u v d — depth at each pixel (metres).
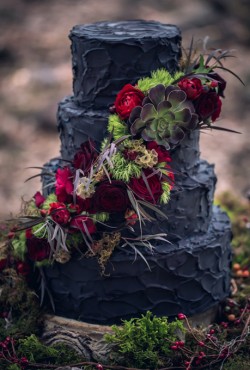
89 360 2.41
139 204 2.25
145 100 2.23
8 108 6.45
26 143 5.95
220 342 2.44
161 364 2.34
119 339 2.34
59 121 2.50
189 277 2.43
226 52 2.46
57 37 7.81
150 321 2.34
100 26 2.52
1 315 2.57
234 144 5.93
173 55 2.41
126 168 2.21
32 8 8.53
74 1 8.63
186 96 2.26
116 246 2.36
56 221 2.26
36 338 2.42
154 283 2.39
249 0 8.17
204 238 2.47
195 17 7.85
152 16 8.01
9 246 2.56
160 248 2.39
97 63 2.35
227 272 2.63
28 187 5.28
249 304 2.66
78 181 2.18
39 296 2.54
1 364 2.37
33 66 7.22
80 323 2.45
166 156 2.26
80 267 2.39
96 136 2.36
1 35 7.88
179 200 2.40
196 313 2.50
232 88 6.74
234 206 3.64
